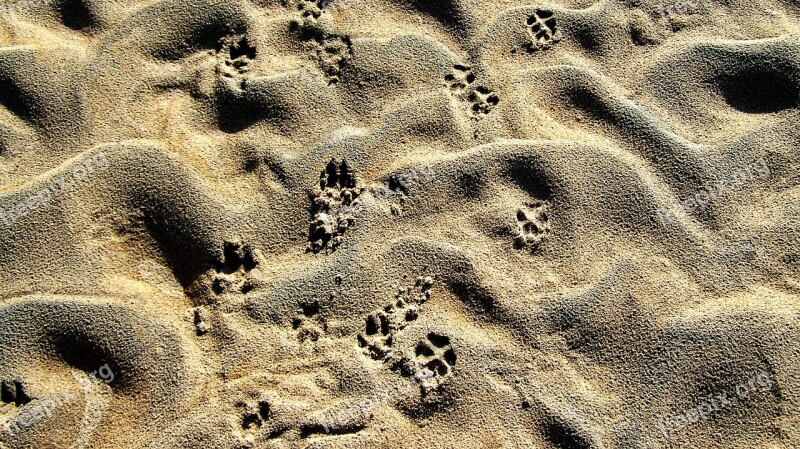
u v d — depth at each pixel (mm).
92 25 1641
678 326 1510
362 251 1537
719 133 1608
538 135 1598
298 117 1601
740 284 1536
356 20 1662
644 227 1555
